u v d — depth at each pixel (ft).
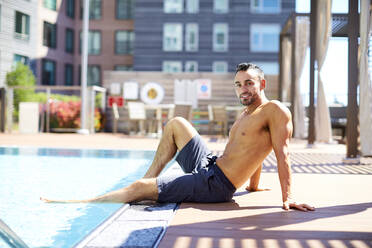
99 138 31.65
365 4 17.49
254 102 8.31
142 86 43.27
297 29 31.94
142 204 8.20
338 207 7.98
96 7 70.69
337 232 6.07
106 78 43.60
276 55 64.85
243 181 8.30
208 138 33.60
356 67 17.01
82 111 37.99
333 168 15.07
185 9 65.41
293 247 5.31
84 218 7.30
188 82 42.42
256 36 65.21
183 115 31.07
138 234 5.80
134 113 35.73
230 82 42.78
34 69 62.08
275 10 64.95
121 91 43.27
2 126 39.42
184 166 8.91
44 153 20.03
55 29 66.85
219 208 7.84
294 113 32.37
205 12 65.41
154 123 40.86
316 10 24.44
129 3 70.54
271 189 10.20
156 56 65.36
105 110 43.57
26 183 11.66
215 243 5.45
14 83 52.70
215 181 8.11
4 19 55.31
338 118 32.89
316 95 26.73
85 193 10.14
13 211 7.90
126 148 22.45
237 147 8.11
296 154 20.63
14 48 57.62
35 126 38.27
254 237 5.77
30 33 60.95
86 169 14.82
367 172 13.88
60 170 14.49
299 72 32.19
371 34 18.49
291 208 7.80
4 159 17.69
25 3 59.57
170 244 5.39
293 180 11.93
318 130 26.25
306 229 6.23
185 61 65.31
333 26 26.73
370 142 17.37
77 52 71.46
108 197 8.23
